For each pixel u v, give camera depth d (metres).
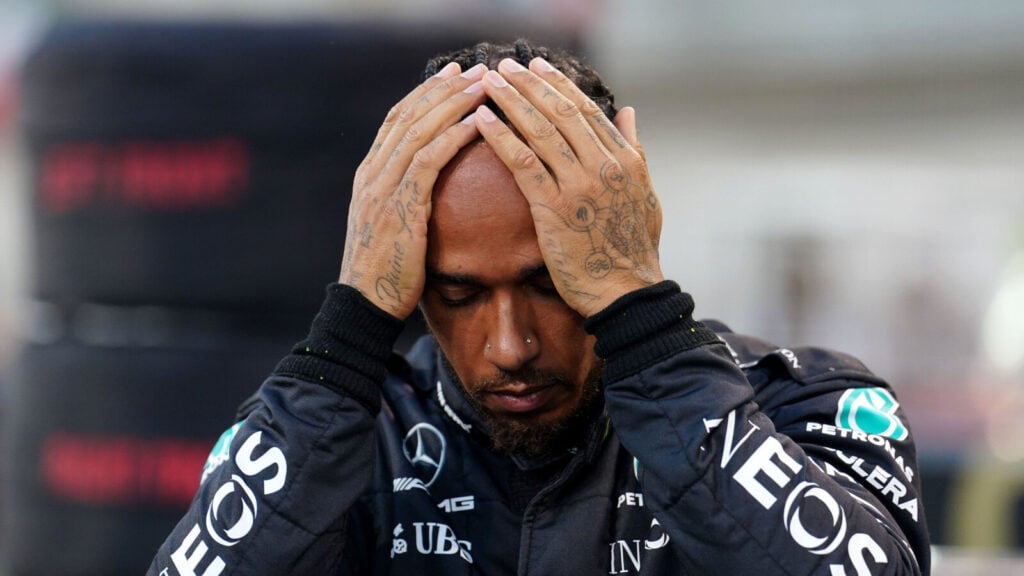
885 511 4.09
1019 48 20.81
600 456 4.27
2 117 16.55
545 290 3.99
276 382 4.07
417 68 7.18
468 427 4.37
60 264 7.48
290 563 3.91
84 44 7.33
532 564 4.13
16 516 7.72
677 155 20.75
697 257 19.02
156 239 7.27
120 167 7.30
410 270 4.00
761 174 19.77
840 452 4.19
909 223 17.83
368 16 7.31
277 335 7.29
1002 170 18.89
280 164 7.14
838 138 20.59
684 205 19.75
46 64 7.40
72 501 7.48
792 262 18.09
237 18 7.34
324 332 4.06
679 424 3.81
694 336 3.92
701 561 3.79
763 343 4.75
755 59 22.11
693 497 3.76
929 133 20.33
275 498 3.92
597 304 3.92
